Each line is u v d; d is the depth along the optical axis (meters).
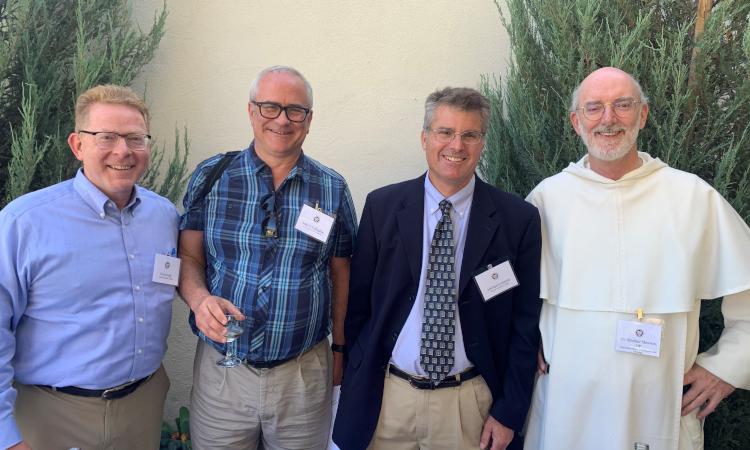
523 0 2.44
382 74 2.87
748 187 2.02
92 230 1.61
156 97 2.74
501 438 1.73
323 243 1.88
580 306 1.67
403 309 1.76
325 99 2.86
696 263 1.57
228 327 1.59
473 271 1.71
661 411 1.56
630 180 1.69
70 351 1.55
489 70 2.92
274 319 1.78
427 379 1.73
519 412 1.69
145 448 1.79
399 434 1.78
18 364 1.55
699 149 2.07
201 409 1.89
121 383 1.64
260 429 1.92
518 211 1.79
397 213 1.79
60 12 2.27
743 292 1.62
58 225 1.55
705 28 1.99
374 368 1.77
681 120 2.13
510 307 1.78
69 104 2.28
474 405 1.75
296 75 1.82
